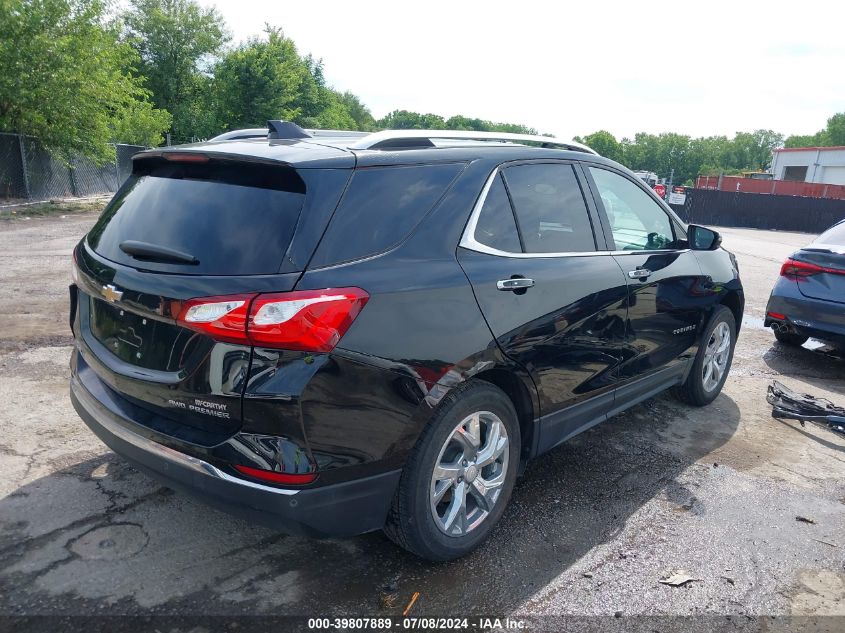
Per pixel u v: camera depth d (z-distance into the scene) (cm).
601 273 350
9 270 841
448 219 278
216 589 262
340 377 229
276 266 226
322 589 267
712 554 306
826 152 5606
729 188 4750
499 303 284
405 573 280
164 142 3028
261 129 357
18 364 497
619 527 325
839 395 548
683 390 493
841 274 589
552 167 347
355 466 238
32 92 1702
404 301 247
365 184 254
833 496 368
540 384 312
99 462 357
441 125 17825
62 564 271
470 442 281
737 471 394
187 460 235
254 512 231
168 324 240
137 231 266
